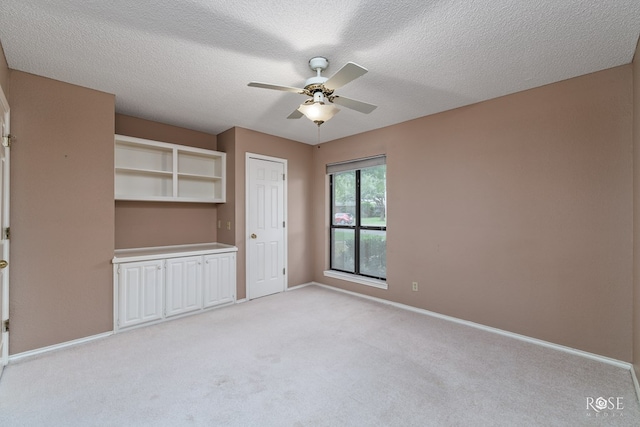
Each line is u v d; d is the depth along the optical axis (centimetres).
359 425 165
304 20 178
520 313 277
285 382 205
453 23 179
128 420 167
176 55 218
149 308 308
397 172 373
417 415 173
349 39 196
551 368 225
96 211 275
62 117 257
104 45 205
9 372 215
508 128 284
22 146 238
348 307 367
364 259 434
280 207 439
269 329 298
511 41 198
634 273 218
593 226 240
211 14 173
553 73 242
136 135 353
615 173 231
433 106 316
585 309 244
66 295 259
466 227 312
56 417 169
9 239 230
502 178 287
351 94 285
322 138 447
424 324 312
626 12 168
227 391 195
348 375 214
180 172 366
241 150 393
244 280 394
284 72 243
